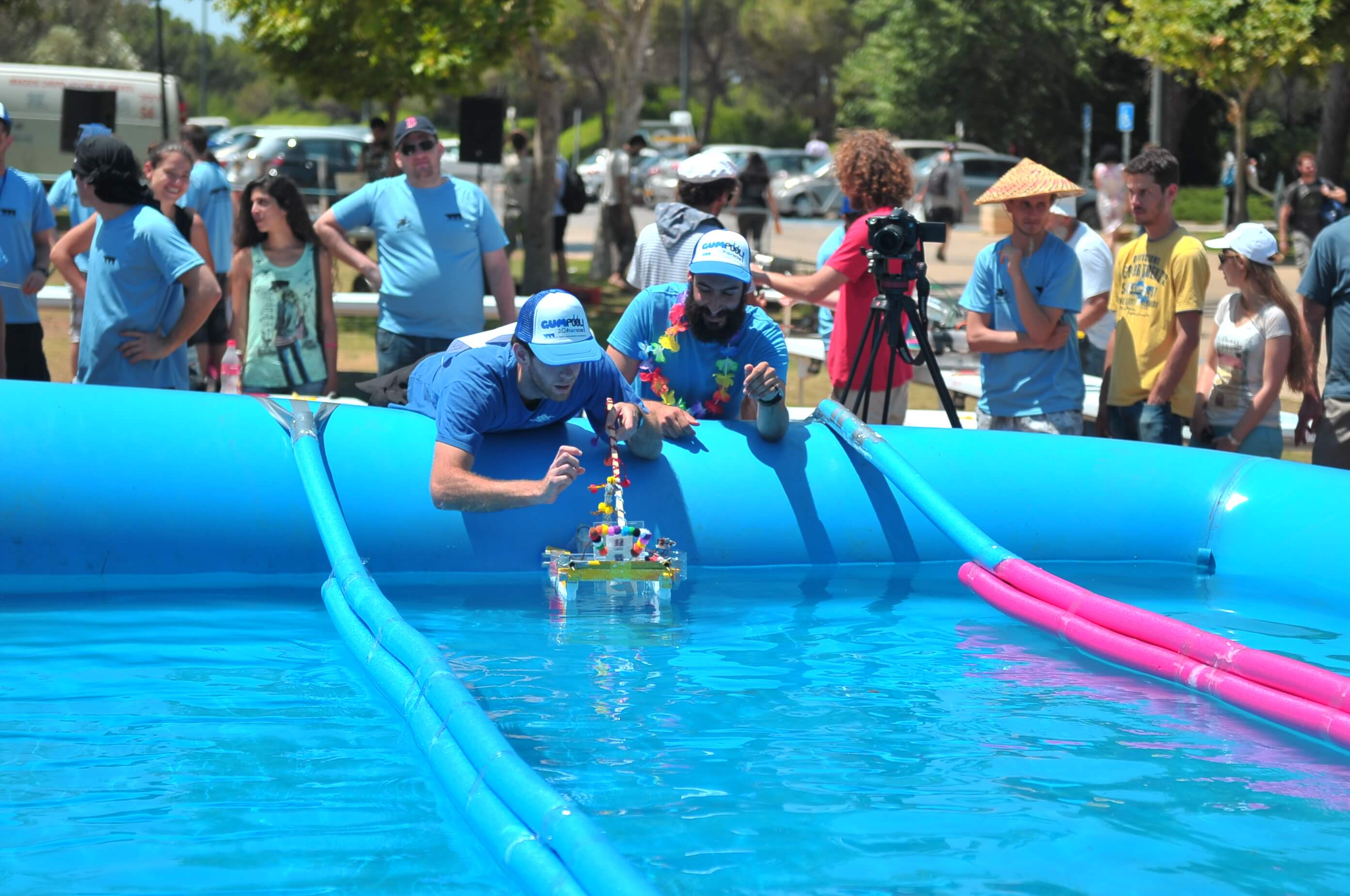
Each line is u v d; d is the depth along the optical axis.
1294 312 10.45
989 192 10.00
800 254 35.50
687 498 8.92
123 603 7.68
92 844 4.48
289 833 4.61
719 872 4.36
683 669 6.57
